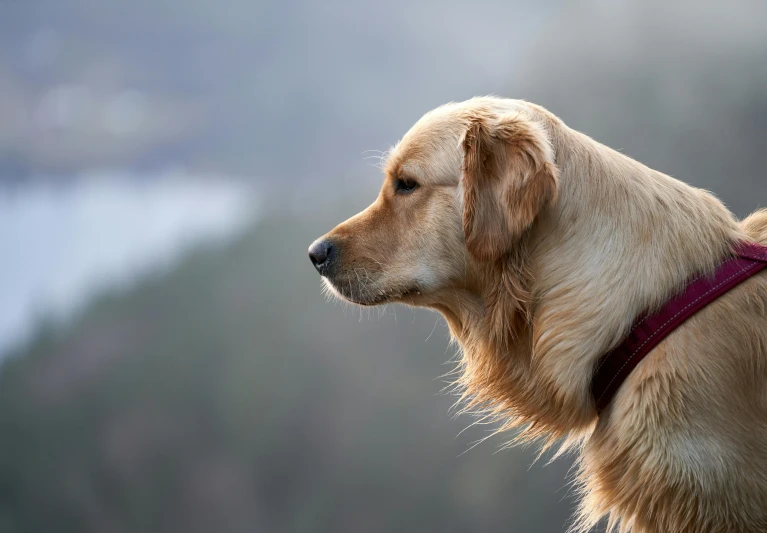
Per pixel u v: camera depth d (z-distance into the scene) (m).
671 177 2.81
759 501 2.31
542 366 2.71
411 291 3.07
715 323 2.40
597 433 2.63
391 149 3.26
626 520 2.62
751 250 2.54
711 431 2.32
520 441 3.11
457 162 2.94
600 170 2.75
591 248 2.66
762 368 2.34
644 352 2.48
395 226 3.11
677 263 2.53
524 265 2.77
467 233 2.72
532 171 2.60
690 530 2.40
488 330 2.94
